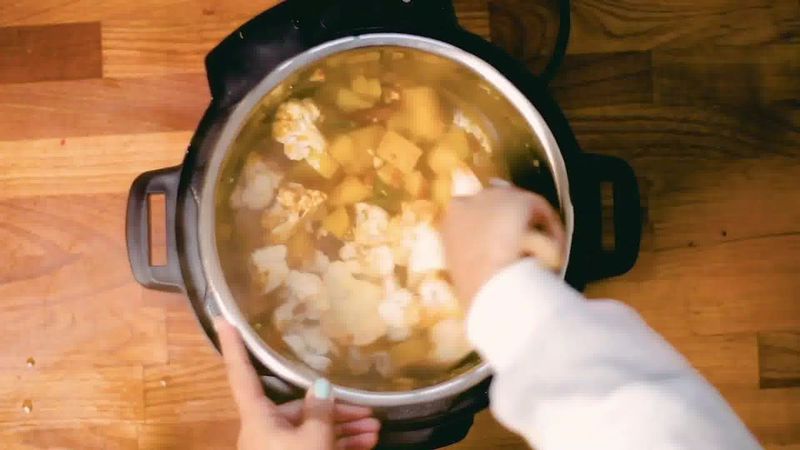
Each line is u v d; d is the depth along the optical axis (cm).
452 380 52
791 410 67
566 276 52
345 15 54
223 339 50
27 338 66
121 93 67
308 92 57
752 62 68
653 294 67
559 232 45
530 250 41
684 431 32
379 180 59
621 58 68
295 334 56
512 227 42
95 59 67
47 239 67
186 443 66
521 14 68
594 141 68
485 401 53
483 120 58
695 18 68
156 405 66
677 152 68
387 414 52
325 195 59
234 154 54
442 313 55
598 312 36
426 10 54
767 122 68
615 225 57
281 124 57
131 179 67
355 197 59
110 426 66
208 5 67
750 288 68
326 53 52
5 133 67
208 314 52
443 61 54
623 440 32
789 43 68
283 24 54
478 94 56
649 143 68
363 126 59
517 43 68
